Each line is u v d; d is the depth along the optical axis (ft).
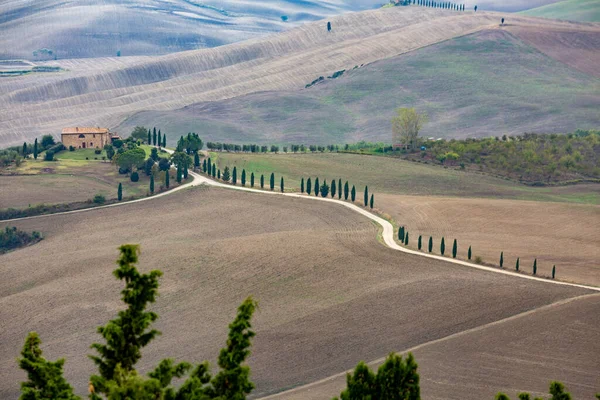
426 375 599.16
